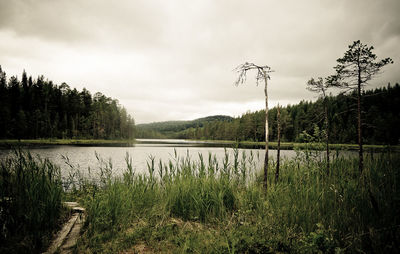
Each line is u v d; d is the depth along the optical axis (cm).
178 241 282
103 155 2395
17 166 346
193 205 411
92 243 276
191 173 551
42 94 6331
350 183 356
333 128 2278
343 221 285
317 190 364
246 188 489
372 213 276
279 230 285
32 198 316
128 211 389
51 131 5347
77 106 7031
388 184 321
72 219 349
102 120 7012
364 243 223
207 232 310
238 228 304
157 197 464
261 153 2272
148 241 286
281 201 381
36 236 270
